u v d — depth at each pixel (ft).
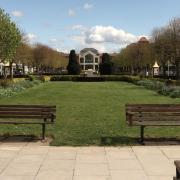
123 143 39.09
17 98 103.19
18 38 140.26
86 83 215.92
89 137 42.29
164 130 47.11
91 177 28.07
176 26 182.50
